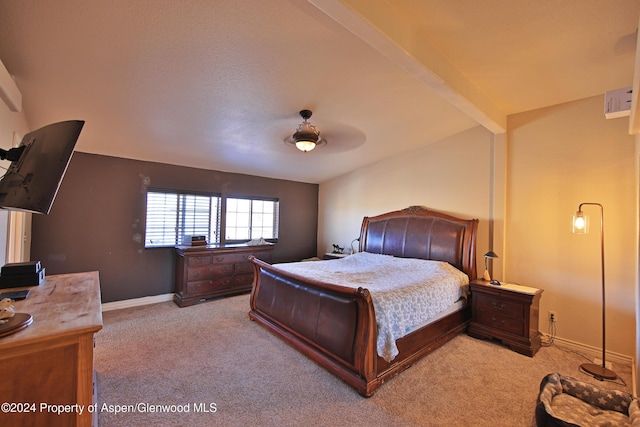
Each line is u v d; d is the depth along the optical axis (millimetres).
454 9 1771
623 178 2756
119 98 2514
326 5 1502
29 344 1049
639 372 2020
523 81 2672
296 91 2623
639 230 2074
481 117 3012
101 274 3852
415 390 2172
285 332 2951
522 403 2035
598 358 2764
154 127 3152
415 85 2641
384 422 1827
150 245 4230
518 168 3428
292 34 1880
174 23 1721
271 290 3264
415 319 2551
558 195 3135
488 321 3096
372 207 5098
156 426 1764
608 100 2375
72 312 1331
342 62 2230
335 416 1877
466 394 2133
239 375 2334
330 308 2471
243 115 3006
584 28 1900
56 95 2385
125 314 3732
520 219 3393
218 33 1830
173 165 4457
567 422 1530
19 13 1567
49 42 1792
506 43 2105
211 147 3871
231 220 5148
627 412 1721
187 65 2139
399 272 3387
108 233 3902
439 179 4145
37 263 1943
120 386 2166
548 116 3227
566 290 3049
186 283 4121
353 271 3430
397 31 1817
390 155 4719
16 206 1355
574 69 2436
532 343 2793
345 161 4910
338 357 2332
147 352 2705
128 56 1986
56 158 1338
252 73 2303
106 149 3709
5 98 1980
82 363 1162
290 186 5938
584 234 2959
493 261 3529
